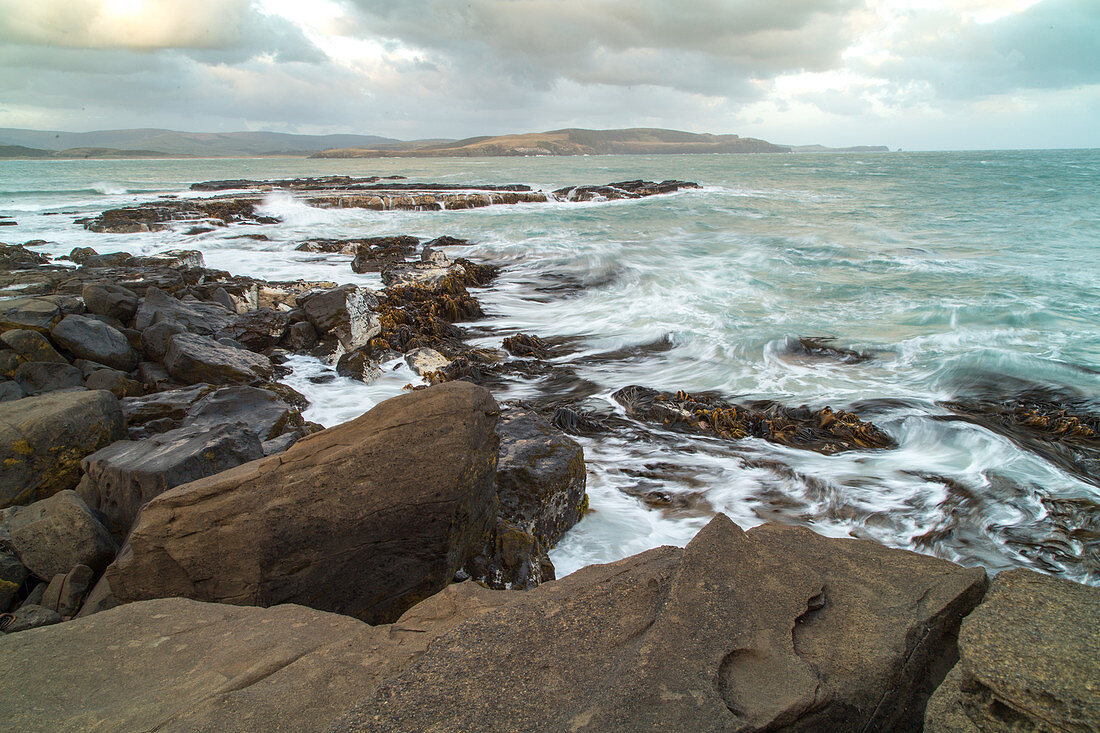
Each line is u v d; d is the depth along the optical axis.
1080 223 30.59
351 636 2.97
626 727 2.05
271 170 126.12
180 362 9.23
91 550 4.73
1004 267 19.66
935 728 2.25
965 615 2.84
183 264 18.61
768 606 2.67
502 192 54.72
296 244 27.16
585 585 3.07
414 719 2.13
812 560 3.12
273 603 4.09
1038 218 32.84
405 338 12.91
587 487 7.41
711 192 57.94
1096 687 2.07
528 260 23.20
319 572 4.11
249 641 2.98
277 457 4.25
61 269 16.44
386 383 10.77
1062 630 2.39
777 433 8.77
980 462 7.92
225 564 4.08
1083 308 14.73
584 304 17.05
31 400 6.03
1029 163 101.12
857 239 26.02
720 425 9.03
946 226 30.11
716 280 18.86
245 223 35.75
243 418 7.32
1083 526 6.45
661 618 2.54
